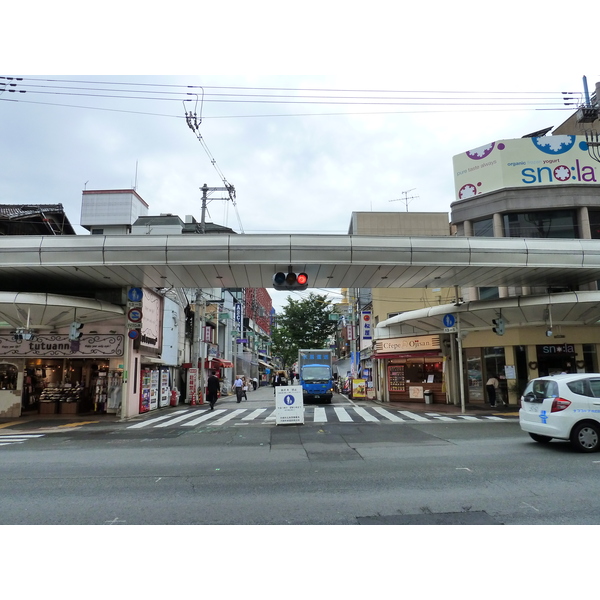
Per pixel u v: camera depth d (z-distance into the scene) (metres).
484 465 8.62
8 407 19.20
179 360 29.86
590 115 20.86
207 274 17.11
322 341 46.16
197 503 6.41
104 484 7.59
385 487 7.15
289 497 6.66
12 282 18.03
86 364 21.78
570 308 19.27
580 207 21.91
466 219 23.95
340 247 15.76
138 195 33.38
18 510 6.17
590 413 9.71
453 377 24.59
